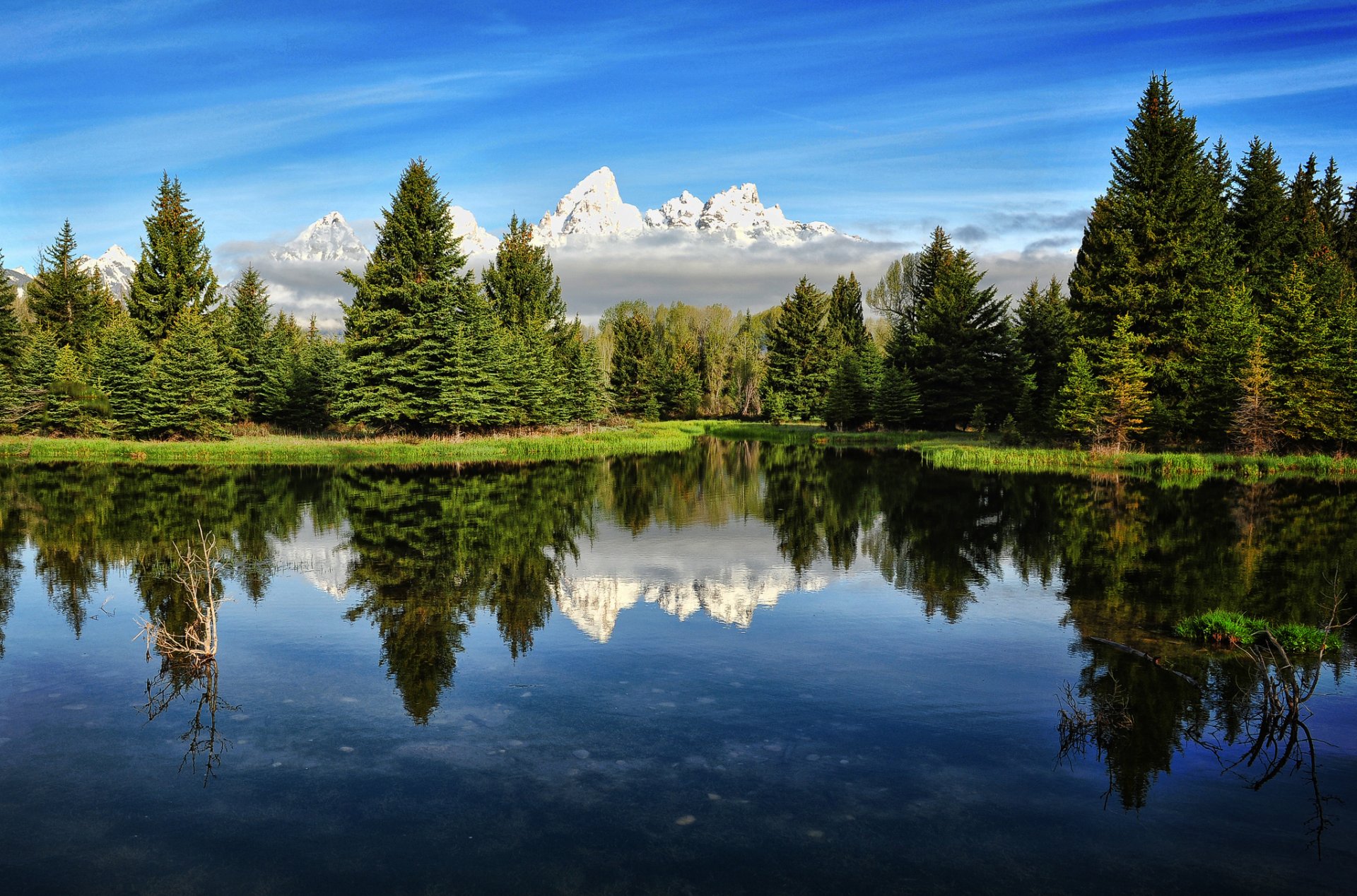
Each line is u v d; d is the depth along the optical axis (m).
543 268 68.25
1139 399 40.69
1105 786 7.72
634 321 88.81
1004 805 7.36
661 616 13.49
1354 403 37.03
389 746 8.52
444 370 48.41
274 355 56.34
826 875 6.29
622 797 7.46
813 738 8.74
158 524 22.06
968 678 10.55
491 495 29.33
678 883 6.17
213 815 7.14
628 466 41.56
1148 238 43.56
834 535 21.50
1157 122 43.94
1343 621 12.98
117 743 8.57
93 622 12.98
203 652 11.20
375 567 17.06
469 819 7.09
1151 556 18.34
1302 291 39.47
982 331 60.38
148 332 57.22
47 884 6.13
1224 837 6.87
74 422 48.56
